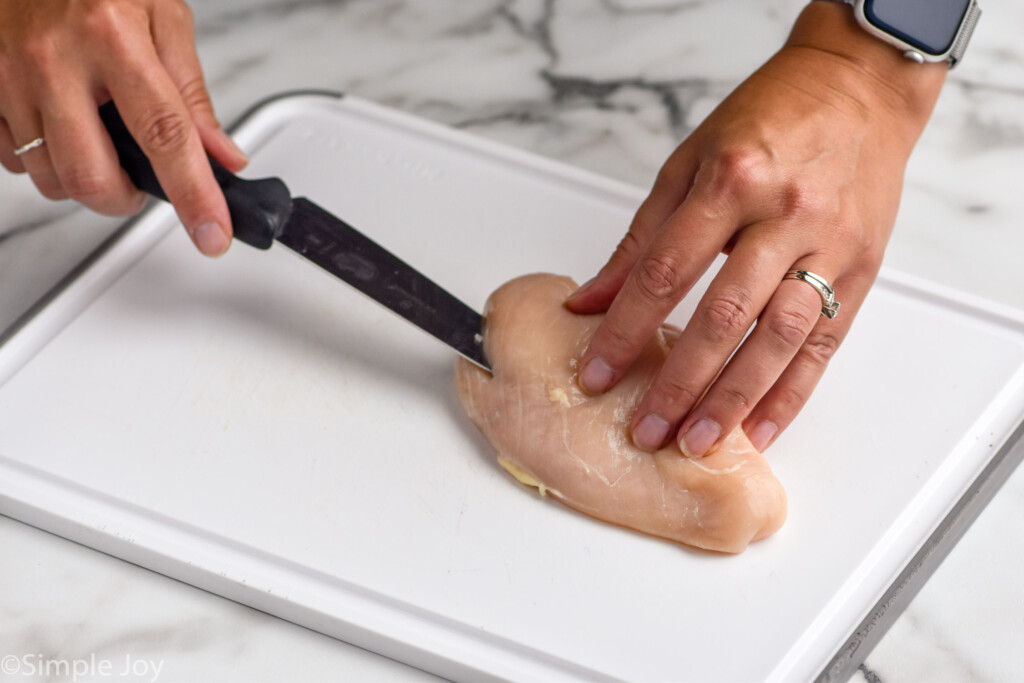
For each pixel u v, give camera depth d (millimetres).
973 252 1095
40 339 1001
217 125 1039
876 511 947
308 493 946
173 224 1059
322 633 923
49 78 959
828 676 903
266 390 984
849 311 960
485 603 915
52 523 941
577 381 958
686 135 1167
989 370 1002
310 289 1032
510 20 1253
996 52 1220
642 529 936
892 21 981
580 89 1199
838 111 974
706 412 928
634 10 1258
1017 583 945
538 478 945
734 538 922
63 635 918
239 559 924
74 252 1071
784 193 938
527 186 1094
